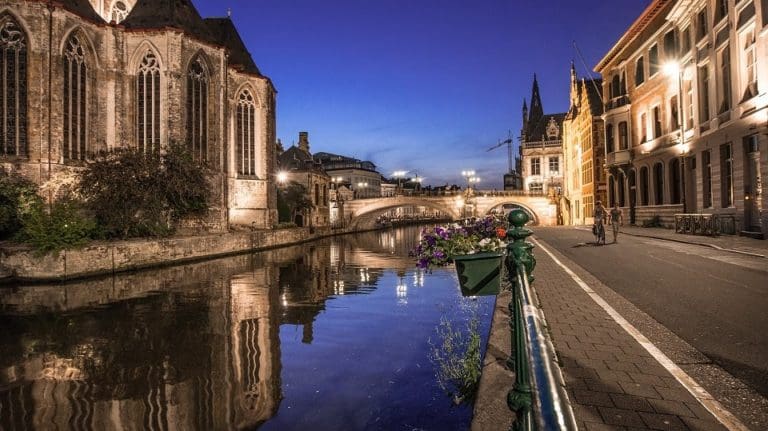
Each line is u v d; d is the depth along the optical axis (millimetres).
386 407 6816
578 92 51344
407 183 144375
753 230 19469
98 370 9609
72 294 17719
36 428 7082
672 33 28328
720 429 3492
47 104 31578
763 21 17953
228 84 45281
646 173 32125
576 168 51906
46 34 31516
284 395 7957
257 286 19734
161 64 36812
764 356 5254
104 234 26516
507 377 4648
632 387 4344
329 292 18047
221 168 40906
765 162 17875
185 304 15930
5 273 20219
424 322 12141
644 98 31953
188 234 33750
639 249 17047
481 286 4375
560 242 21750
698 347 5613
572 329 6414
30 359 10320
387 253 36875
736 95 20172
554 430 1103
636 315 7219
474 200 67938
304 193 60312
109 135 36188
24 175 31031
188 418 7297
